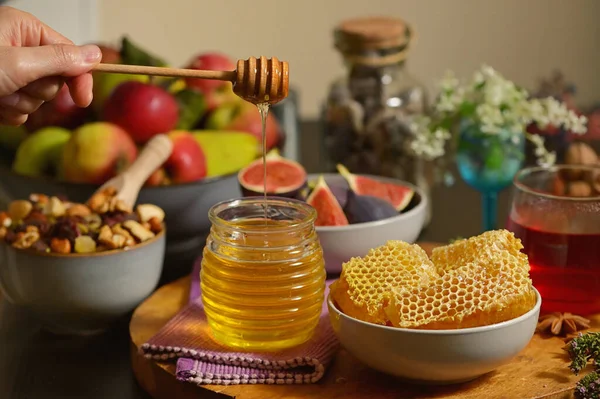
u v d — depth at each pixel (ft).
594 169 3.01
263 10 5.84
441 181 4.08
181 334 2.77
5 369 2.83
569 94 4.17
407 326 2.48
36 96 2.75
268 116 3.80
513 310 2.50
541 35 5.85
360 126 3.77
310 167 4.32
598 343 2.61
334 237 3.03
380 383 2.60
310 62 5.97
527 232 2.85
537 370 2.62
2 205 3.70
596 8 5.77
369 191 3.34
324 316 2.88
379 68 3.78
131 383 2.77
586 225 2.80
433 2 5.81
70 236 2.87
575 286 2.82
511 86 3.39
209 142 3.53
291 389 2.58
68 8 5.41
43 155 3.43
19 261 2.87
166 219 3.31
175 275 3.32
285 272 2.65
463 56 5.92
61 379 2.79
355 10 5.85
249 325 2.66
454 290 2.51
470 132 3.40
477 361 2.47
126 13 5.74
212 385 2.59
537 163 3.79
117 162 3.32
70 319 2.94
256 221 2.81
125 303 2.94
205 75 2.57
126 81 3.46
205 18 5.83
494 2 5.80
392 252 2.64
